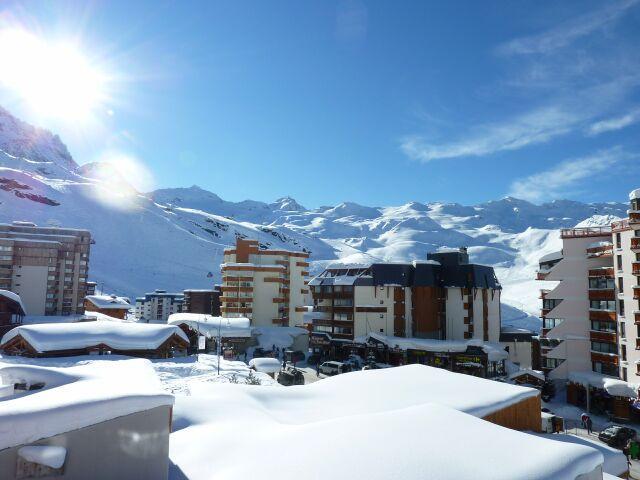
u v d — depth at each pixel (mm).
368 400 21891
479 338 75812
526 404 22656
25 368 13359
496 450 12219
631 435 37531
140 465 10547
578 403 50969
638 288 44969
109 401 10156
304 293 99750
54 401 9820
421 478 10547
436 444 12406
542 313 58156
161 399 10984
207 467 12906
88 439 9836
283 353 80875
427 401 21234
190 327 76250
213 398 20656
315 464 11516
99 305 121562
